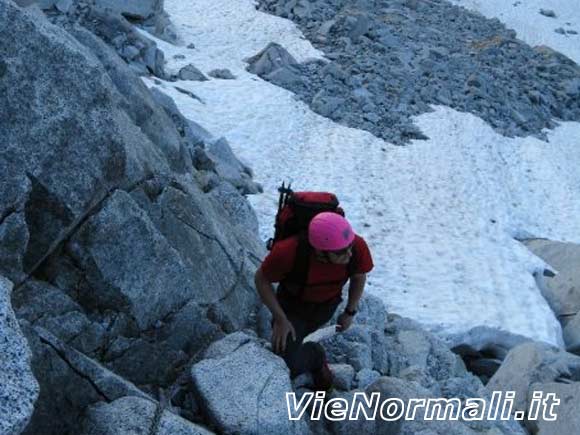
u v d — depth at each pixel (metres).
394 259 17.08
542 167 26.66
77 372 4.80
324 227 4.86
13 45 4.82
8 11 4.84
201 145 16.38
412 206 20.16
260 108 22.83
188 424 4.63
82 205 5.01
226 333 6.36
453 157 24.23
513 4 50.06
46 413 4.61
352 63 29.14
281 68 26.09
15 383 3.50
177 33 28.14
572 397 8.47
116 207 5.29
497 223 20.55
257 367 5.40
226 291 6.71
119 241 5.32
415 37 34.78
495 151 26.36
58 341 4.79
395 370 7.73
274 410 5.11
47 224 4.93
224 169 16.53
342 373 6.41
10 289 3.92
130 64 21.89
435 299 15.47
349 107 25.58
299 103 24.61
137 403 4.72
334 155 21.77
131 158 5.87
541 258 19.48
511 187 24.03
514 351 10.07
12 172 4.67
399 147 23.91
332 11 34.12
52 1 21.97
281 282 5.34
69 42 5.41
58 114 4.92
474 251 18.25
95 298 5.29
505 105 30.67
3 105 4.73
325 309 5.40
